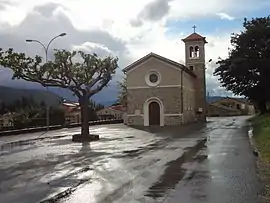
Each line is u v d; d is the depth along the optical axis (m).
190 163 14.37
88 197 8.92
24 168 13.98
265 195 8.82
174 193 9.18
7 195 9.37
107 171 12.73
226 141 23.25
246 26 45.03
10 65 25.66
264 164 13.65
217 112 90.81
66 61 27.00
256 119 47.50
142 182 10.65
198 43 55.06
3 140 27.98
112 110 71.75
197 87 54.75
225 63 47.81
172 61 43.66
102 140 25.81
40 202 8.57
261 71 43.12
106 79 28.20
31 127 38.78
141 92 44.81
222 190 9.45
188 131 33.19
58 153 18.80
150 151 18.81
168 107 43.91
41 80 26.81
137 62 44.78
